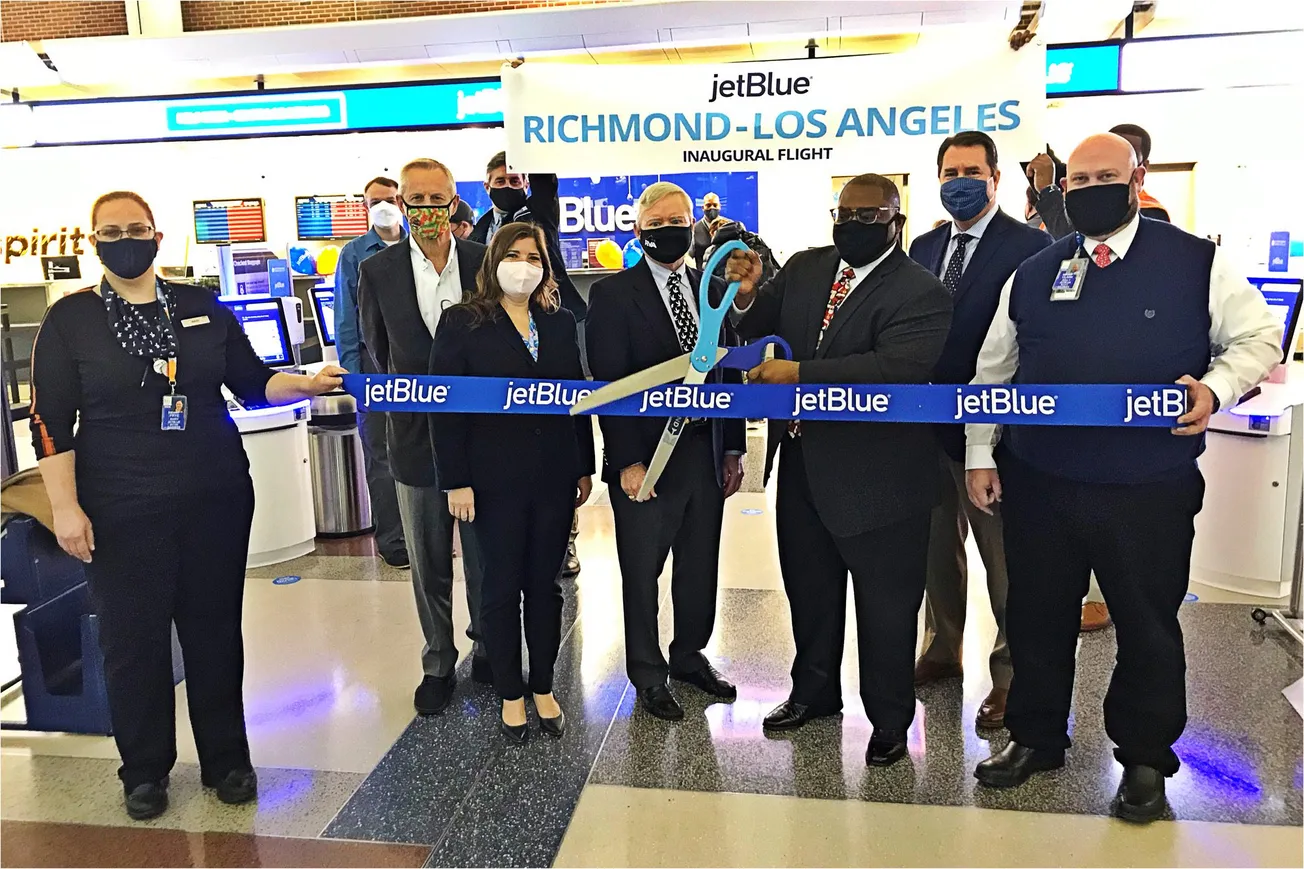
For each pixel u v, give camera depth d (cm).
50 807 231
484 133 847
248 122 600
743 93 275
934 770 237
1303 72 523
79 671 280
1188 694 276
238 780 230
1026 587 221
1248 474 359
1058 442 208
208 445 220
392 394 232
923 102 268
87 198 719
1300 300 359
